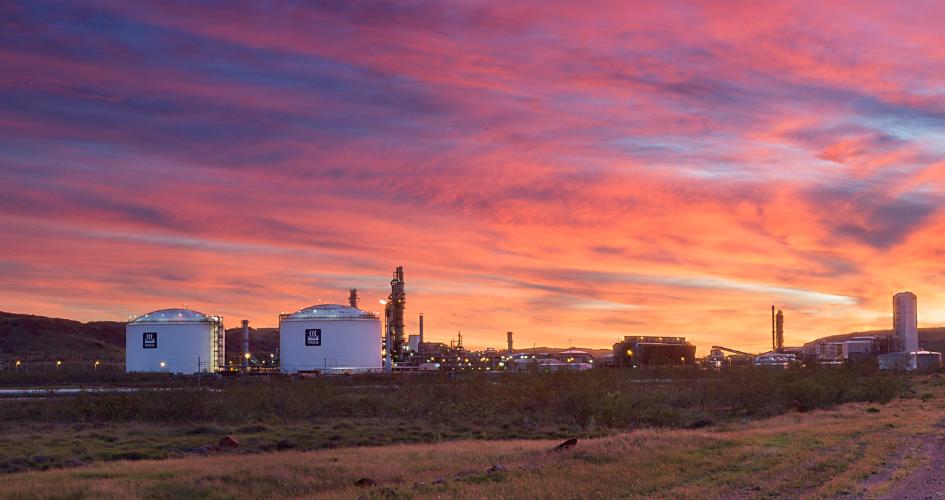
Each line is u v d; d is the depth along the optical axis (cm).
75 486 3198
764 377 8350
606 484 2606
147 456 4734
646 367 14875
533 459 3497
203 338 16875
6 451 4919
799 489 2422
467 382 8712
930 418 5109
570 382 7625
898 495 2264
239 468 3638
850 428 4400
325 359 16050
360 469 3544
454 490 2648
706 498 2305
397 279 17975
